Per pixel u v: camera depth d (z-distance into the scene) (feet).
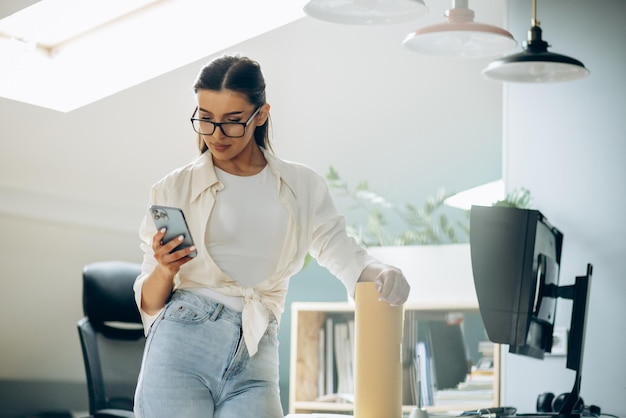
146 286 5.66
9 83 11.55
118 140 12.98
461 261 11.31
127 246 13.91
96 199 13.24
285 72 13.48
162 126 13.15
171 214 5.29
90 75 12.17
